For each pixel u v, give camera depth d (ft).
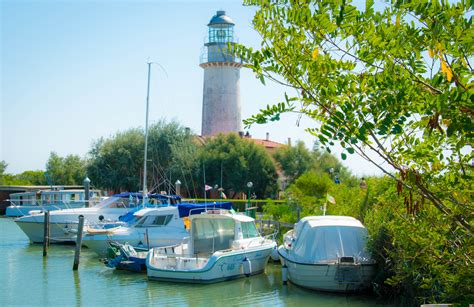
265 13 14.44
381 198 28.60
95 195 131.23
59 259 81.97
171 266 63.93
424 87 13.80
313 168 170.50
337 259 53.26
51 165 223.92
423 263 23.75
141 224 82.07
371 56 13.30
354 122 13.05
